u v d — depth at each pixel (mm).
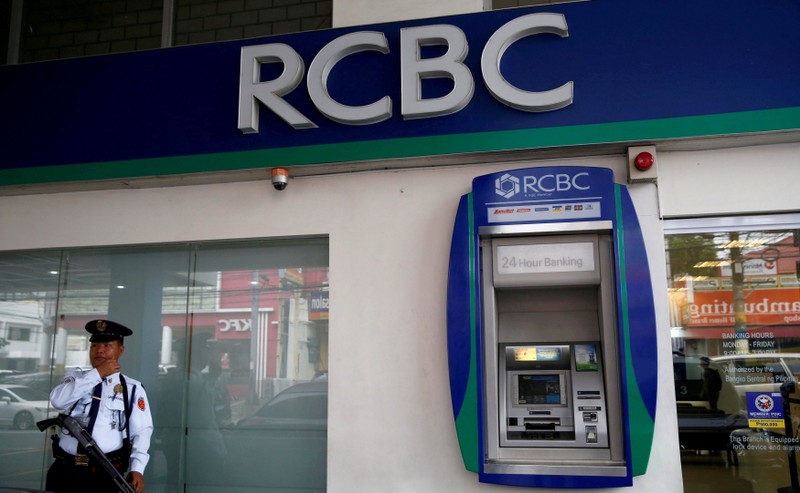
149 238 4691
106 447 3562
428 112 4164
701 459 3852
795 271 3926
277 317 4508
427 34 4262
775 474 3805
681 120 3945
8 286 4934
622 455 3785
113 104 4715
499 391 3990
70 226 4828
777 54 3904
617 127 4008
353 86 4367
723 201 4000
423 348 4180
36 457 4707
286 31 5008
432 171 4344
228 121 4508
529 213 3982
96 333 3740
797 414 3822
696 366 3922
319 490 4289
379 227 4352
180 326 4645
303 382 4418
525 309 4133
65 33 5395
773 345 3893
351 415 4211
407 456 4109
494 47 4148
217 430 4488
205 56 4617
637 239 3887
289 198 4512
